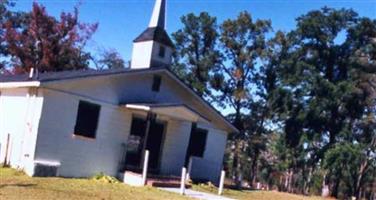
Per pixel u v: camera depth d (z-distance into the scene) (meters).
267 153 54.25
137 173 21.05
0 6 43.41
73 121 19.56
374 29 45.62
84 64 45.31
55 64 42.50
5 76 25.81
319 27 46.34
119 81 21.28
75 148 19.70
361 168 45.19
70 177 19.44
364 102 44.31
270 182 54.19
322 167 44.84
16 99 20.19
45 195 13.26
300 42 47.59
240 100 48.38
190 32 49.75
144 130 22.30
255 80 49.34
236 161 51.28
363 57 45.22
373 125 45.09
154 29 24.03
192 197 17.62
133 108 20.92
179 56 50.38
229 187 26.09
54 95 18.91
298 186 49.97
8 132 20.02
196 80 48.94
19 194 12.88
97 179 19.86
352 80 44.81
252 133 49.91
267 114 48.75
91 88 20.17
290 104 46.44
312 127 46.47
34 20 42.06
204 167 25.20
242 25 47.78
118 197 14.80
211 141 25.59
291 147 48.19
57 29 42.59
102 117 20.62
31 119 18.94
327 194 45.06
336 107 45.22
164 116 22.09
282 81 46.94
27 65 41.38
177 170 23.66
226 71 49.28
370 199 49.72
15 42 42.09
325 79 45.25
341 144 43.91
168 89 23.62
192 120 22.66
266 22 47.75
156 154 22.95
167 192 18.08
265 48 48.34
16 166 19.05
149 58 23.55
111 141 21.02
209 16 49.19
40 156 18.56
